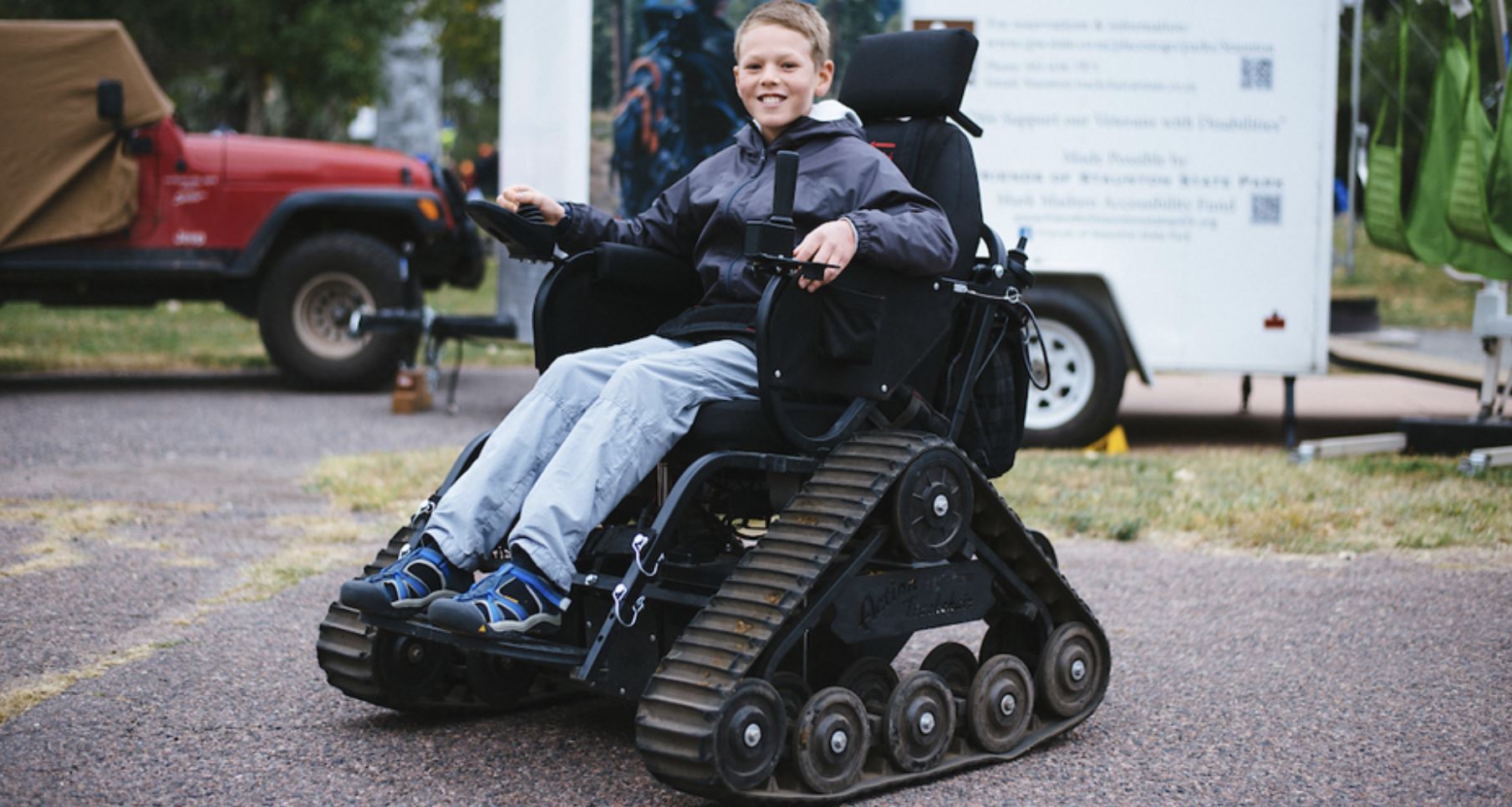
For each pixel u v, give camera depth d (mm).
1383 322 11297
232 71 23922
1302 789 3254
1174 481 7102
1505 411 9945
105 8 18969
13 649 4238
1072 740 3623
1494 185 7375
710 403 3295
